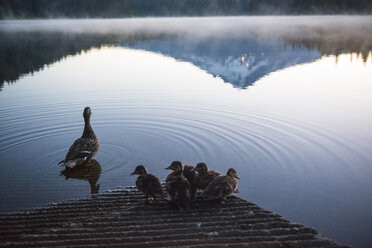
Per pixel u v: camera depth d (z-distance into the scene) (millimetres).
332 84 22234
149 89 20562
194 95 19047
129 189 8680
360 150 11078
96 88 20703
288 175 9531
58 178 9359
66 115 15039
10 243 5531
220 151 11125
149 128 13344
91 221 6543
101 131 13023
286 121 14039
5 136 12422
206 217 6633
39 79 23953
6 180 9133
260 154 10867
